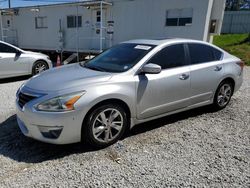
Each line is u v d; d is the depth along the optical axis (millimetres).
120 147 3535
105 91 3371
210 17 10898
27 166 3070
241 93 6633
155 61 3969
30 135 3373
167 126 4305
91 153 3379
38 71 8570
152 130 4133
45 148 3496
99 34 13484
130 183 2752
